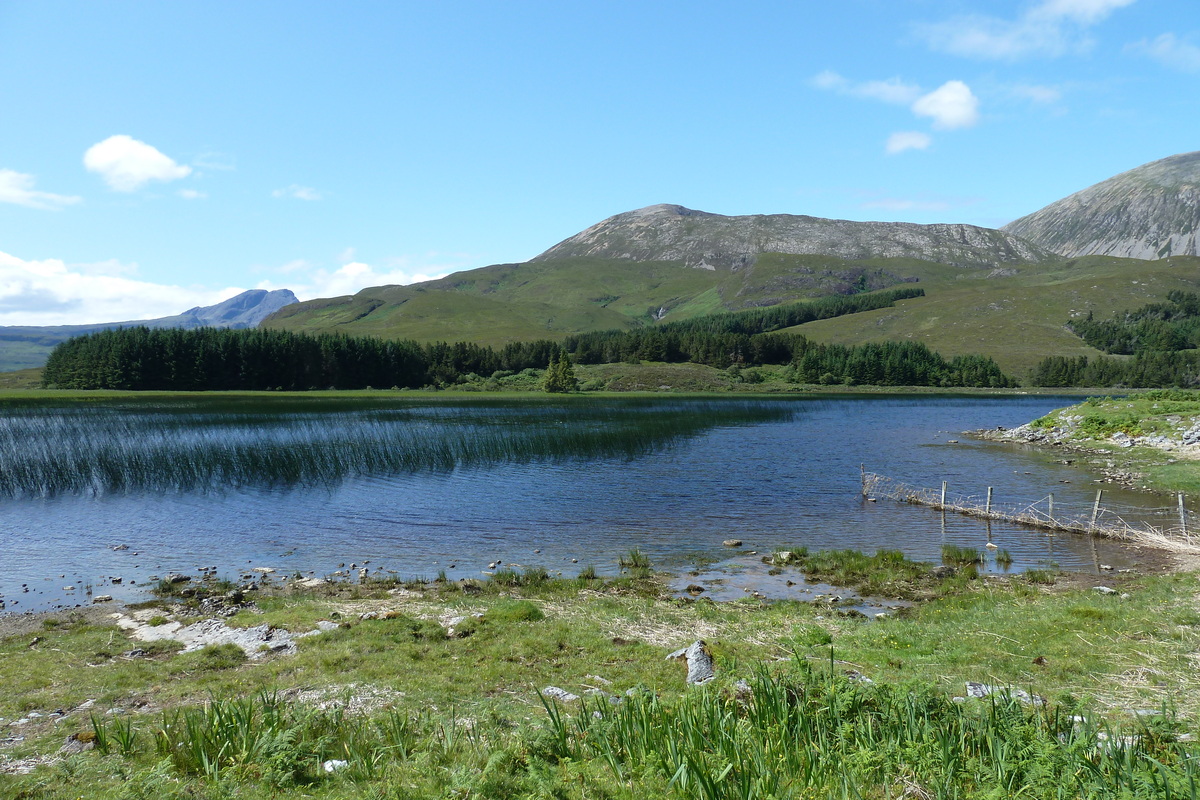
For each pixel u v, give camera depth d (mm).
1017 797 7531
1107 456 54875
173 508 36062
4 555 27266
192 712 11047
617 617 18531
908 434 75688
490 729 10461
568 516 34500
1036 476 46719
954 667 13836
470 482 43500
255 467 47094
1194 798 7070
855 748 8734
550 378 163750
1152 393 77625
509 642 16078
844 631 17156
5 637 17422
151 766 9141
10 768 9609
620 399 137625
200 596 21750
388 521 33375
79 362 144500
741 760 8297
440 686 13258
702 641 15344
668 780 7988
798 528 32125
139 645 16469
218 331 168125
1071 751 8133
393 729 10242
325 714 11109
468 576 24656
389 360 178375
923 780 8008
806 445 64188
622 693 12664
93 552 27812
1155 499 38000
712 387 183500
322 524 32781
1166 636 15109
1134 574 23562
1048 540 29500
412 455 52906
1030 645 15086
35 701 12703
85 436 59312
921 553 27734
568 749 9219
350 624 17656
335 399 124875
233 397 124188
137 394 125375
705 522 33312
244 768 8875
